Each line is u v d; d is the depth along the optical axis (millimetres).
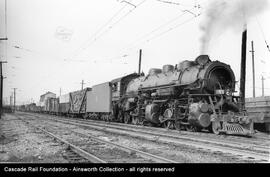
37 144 10844
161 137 13117
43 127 18734
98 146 10297
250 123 14094
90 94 33281
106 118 28172
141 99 21328
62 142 11086
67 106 44031
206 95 15453
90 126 19781
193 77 15969
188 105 16047
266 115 18453
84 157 8047
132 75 26234
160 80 19219
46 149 9641
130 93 23688
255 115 19391
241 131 13562
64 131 16297
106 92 27844
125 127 19094
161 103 18781
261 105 19047
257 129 19281
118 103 25562
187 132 15078
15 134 14516
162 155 8609
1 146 10414
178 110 16859
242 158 8062
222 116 14242
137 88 22562
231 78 16062
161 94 18328
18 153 8945
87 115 34969
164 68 19859
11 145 10695
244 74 18281
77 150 8961
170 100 17969
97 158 7383
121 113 25500
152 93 19594
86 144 10820
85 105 35062
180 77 17141
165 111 17953
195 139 11953
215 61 15914
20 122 24672
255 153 8625
